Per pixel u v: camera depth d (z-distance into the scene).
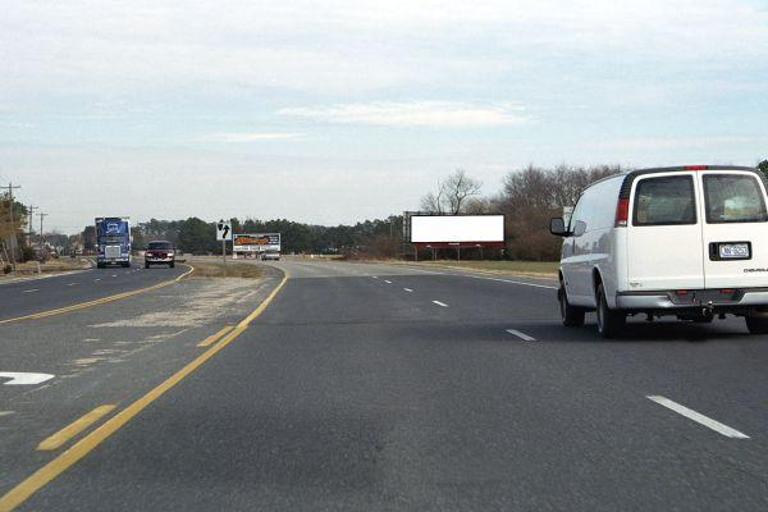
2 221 112.94
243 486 6.50
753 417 8.65
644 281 14.14
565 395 10.05
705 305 14.12
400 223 153.00
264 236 151.50
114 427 8.61
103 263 83.31
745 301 14.09
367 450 7.57
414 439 7.96
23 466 7.16
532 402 9.66
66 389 10.99
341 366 12.71
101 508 6.00
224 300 29.06
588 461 7.08
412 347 14.89
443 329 18.00
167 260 83.06
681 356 12.97
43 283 50.12
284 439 8.03
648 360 12.65
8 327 19.94
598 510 5.82
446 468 6.94
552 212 110.12
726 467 6.83
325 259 140.88
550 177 134.62
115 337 17.33
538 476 6.66
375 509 5.92
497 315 21.41
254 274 55.84
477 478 6.64
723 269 14.07
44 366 13.10
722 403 9.38
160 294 33.69
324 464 7.11
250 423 8.76
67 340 16.84
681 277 14.09
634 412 8.99
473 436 8.05
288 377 11.74
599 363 12.49
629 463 6.99
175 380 11.57
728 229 14.09
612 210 14.62
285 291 34.50
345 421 8.80
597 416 8.84
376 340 16.09
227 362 13.31
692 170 14.20
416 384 11.02
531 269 63.53
